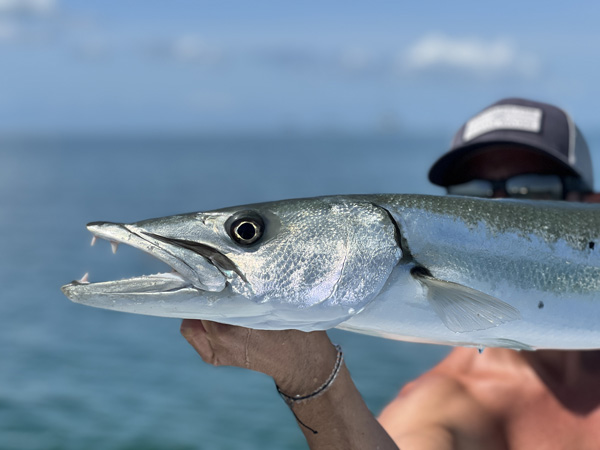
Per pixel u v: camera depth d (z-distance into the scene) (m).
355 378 2.84
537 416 0.76
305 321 0.59
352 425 0.59
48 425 2.53
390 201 0.63
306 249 0.59
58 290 4.99
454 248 0.62
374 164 25.03
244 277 0.58
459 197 0.65
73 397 2.82
